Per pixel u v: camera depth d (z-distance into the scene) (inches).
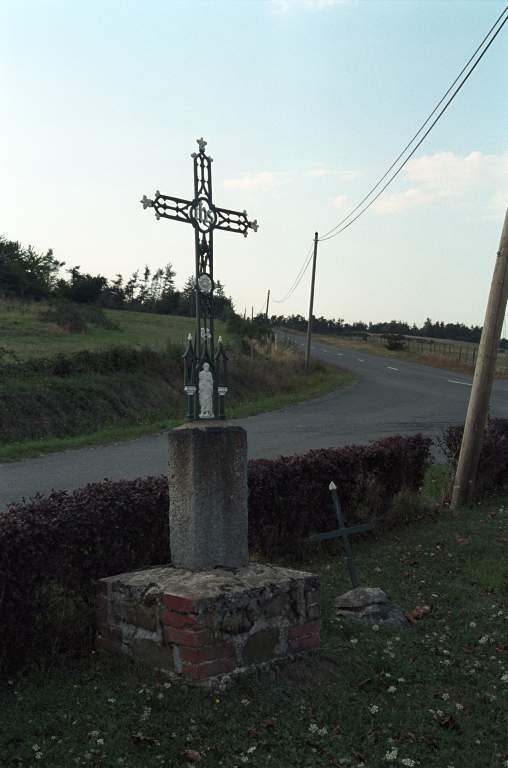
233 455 199.5
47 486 434.6
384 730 151.8
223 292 2753.4
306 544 293.9
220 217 214.5
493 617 223.1
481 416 394.3
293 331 3730.3
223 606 166.6
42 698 159.2
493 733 156.1
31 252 2578.7
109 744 140.6
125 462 528.7
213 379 208.2
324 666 180.2
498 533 332.5
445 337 4936.0
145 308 3499.0
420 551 299.9
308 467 296.8
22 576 173.0
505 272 389.1
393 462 350.9
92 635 187.8
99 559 194.5
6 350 861.8
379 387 1272.1
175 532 197.2
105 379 825.5
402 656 188.2
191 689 160.4
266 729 149.9
